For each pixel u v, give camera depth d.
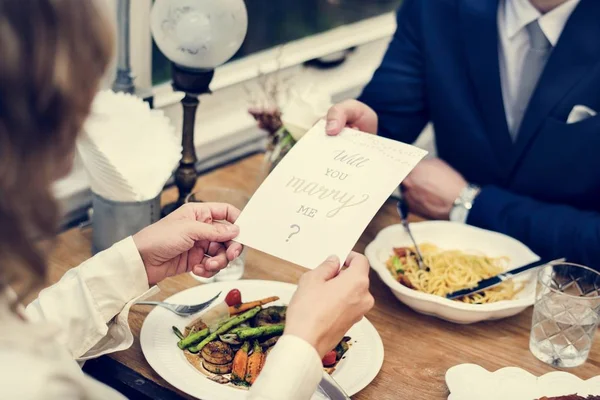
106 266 1.18
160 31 1.51
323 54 2.44
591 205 1.78
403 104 1.93
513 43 1.80
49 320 1.14
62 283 1.18
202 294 1.35
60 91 0.72
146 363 1.22
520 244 1.57
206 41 1.49
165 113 1.98
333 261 1.06
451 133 1.90
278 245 1.11
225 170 1.90
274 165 1.68
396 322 1.38
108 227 1.47
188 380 1.15
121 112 1.47
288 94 1.93
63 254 1.52
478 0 1.79
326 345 1.00
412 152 1.21
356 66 2.58
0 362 0.74
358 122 1.65
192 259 1.24
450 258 1.51
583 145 1.72
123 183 1.42
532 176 1.81
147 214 1.48
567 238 1.65
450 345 1.33
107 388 0.83
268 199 1.17
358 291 1.03
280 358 0.94
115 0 1.69
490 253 1.57
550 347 1.29
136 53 1.85
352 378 1.18
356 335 1.29
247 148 2.13
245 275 1.47
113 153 1.42
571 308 1.27
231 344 1.22
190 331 1.25
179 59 1.52
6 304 0.78
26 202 0.73
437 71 1.87
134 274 1.19
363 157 1.21
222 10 1.48
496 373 1.21
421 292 1.39
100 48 0.75
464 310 1.34
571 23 1.69
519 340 1.35
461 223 1.68
